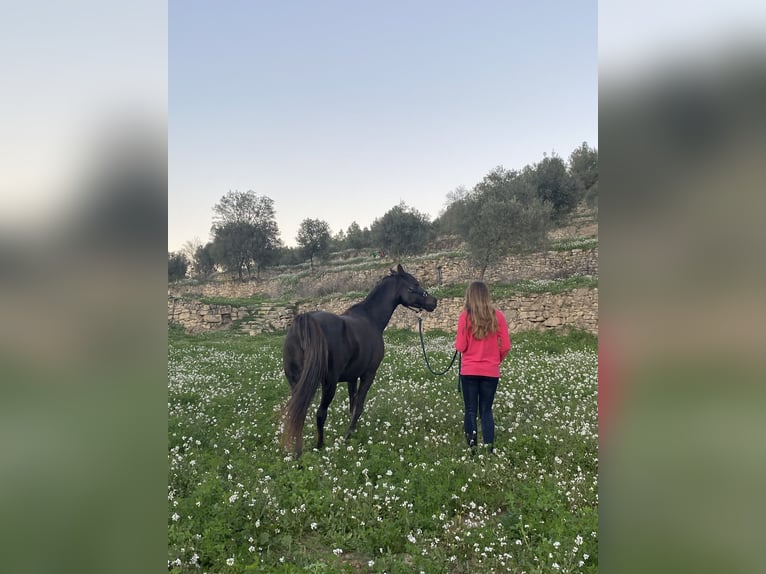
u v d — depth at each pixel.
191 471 4.79
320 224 44.44
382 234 38.34
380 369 10.57
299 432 4.86
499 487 4.49
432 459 5.13
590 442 5.51
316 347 5.00
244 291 36.44
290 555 3.40
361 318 5.98
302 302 23.52
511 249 24.64
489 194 27.20
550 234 31.70
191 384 10.23
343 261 43.00
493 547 3.47
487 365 5.36
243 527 3.69
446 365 10.93
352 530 3.75
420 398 7.81
